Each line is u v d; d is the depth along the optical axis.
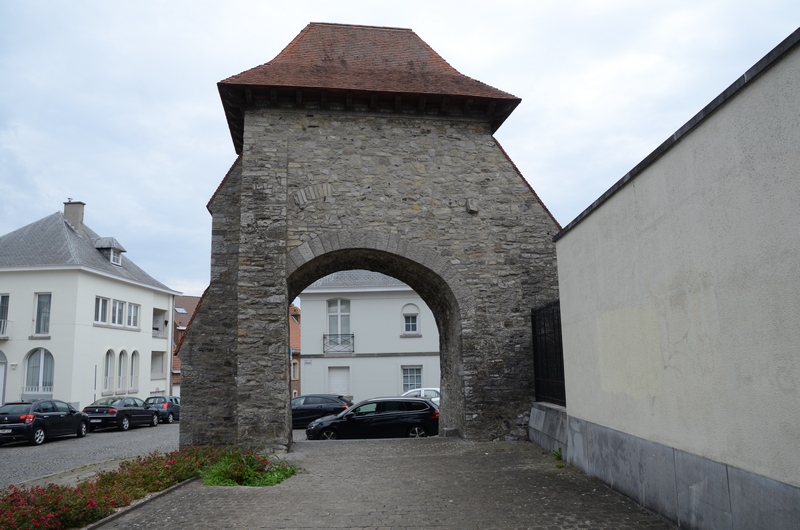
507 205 12.15
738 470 4.44
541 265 12.01
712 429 4.83
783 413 3.89
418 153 12.09
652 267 5.96
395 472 8.55
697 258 5.04
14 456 13.59
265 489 7.48
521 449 10.35
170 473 7.82
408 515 6.07
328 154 11.80
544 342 11.02
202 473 8.22
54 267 25.92
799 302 3.71
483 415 11.41
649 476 6.08
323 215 11.55
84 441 17.19
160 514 6.21
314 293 27.23
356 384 26.73
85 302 26.59
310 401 20.45
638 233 6.30
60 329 25.75
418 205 11.88
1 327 25.86
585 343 8.13
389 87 11.96
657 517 5.81
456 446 10.84
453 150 12.21
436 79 12.63
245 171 11.41
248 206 11.26
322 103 11.82
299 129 11.82
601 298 7.47
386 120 12.12
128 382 30.06
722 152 4.61
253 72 11.91
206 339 11.52
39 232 27.84
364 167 11.85
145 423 22.98
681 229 5.33
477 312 11.69
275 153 11.59
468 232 11.94
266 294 10.98
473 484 7.57
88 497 6.10
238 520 5.95
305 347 26.97
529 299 11.87
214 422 11.29
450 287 11.70
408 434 14.64
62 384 25.33
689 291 5.19
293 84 11.52
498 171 12.25
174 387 37.69
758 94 4.12
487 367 11.55
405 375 26.92
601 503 6.42
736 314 4.45
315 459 9.87
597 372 7.64
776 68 3.91
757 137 4.14
